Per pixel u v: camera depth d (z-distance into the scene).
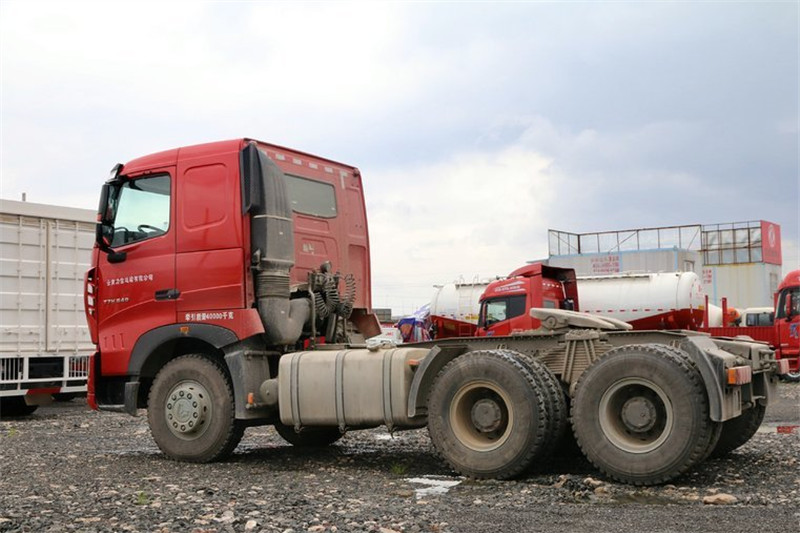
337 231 10.48
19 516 5.98
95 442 11.62
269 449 10.66
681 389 7.02
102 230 9.84
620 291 26.83
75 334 16.84
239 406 8.97
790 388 23.30
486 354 7.75
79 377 16.86
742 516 5.91
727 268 46.75
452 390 7.84
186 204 9.38
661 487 7.11
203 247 9.23
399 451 10.28
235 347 9.05
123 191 9.88
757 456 9.10
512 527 5.66
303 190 10.04
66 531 5.53
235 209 9.08
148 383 10.02
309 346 9.47
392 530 5.52
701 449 7.00
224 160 9.22
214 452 9.12
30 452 10.39
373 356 8.41
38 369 16.30
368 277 11.01
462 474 7.76
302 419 8.72
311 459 9.56
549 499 6.70
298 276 9.74
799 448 9.79
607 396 7.35
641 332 7.84
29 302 16.17
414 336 33.66
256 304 9.09
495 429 7.68
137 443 11.48
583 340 8.00
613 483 7.30
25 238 16.20
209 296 9.15
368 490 7.26
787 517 5.85
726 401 7.11
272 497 6.81
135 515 6.03
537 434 7.45
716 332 28.77
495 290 21.83
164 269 9.43
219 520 5.84
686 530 5.50
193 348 9.78
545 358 8.16
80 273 17.05
